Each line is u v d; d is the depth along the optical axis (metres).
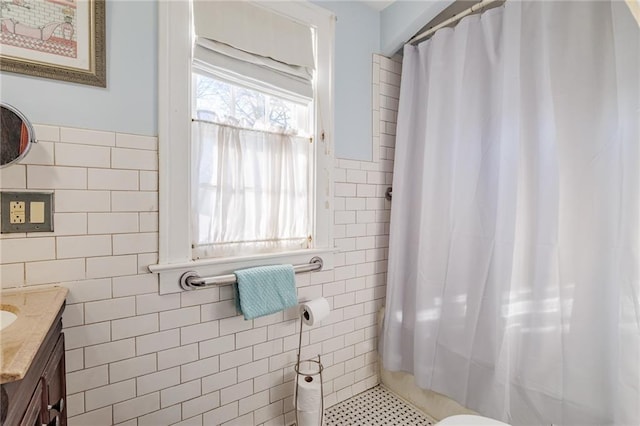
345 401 1.73
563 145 1.14
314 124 1.53
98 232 1.03
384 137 1.82
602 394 1.07
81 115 1.00
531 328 1.25
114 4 1.04
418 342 1.60
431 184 1.57
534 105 1.24
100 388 1.06
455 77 1.49
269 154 1.41
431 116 1.57
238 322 1.34
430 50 1.61
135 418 1.12
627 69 1.01
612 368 1.06
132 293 1.10
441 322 1.53
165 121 1.13
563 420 1.15
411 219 1.73
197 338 1.24
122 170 1.06
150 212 1.12
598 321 1.08
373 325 1.84
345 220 1.67
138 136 1.09
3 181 0.90
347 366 1.74
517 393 1.29
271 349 1.45
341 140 1.63
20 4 0.91
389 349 1.72
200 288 1.23
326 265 1.60
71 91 0.98
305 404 1.39
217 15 1.23
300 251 1.48
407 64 1.70
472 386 1.41
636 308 1.00
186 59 1.17
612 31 1.05
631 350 1.00
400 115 1.71
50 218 0.96
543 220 1.22
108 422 1.07
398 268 1.72
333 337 1.67
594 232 1.09
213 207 1.27
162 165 1.13
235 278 1.25
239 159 1.33
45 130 0.94
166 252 1.15
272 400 1.46
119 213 1.06
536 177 1.24
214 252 1.28
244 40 1.29
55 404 0.88
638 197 1.00
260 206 1.39
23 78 0.92
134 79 1.08
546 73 1.21
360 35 1.69
